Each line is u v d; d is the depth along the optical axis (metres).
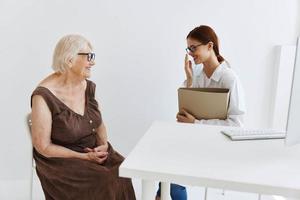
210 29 1.95
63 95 1.66
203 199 2.37
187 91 1.61
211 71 1.98
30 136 1.65
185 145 1.25
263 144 1.31
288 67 2.41
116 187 1.51
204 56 1.93
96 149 1.71
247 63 2.47
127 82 2.49
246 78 2.49
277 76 2.44
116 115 2.55
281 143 1.33
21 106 2.47
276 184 0.93
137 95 2.52
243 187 0.94
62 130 1.62
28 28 2.37
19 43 2.38
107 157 1.71
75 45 1.64
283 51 2.38
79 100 1.74
